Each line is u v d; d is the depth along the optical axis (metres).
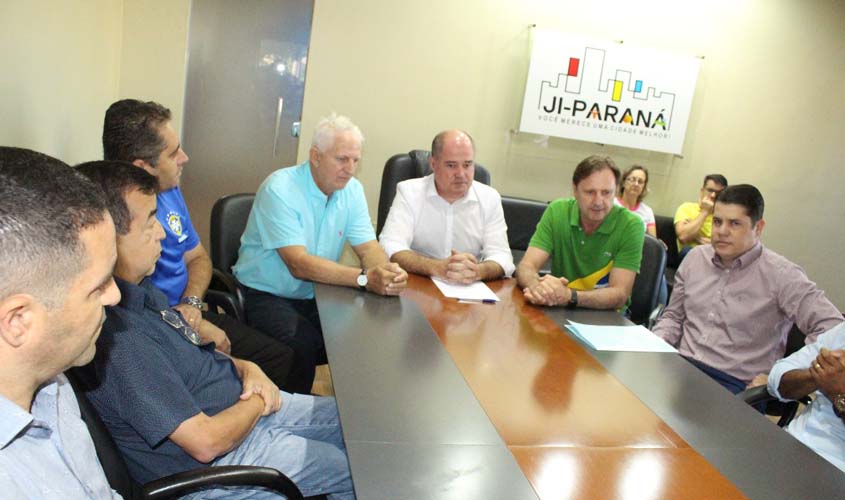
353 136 2.34
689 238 4.48
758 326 2.26
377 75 4.28
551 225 2.67
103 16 3.57
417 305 2.01
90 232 0.73
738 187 2.26
